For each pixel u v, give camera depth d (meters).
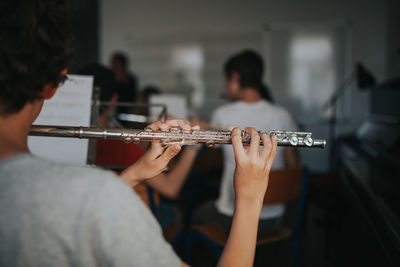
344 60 4.46
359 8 4.39
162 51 5.04
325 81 4.54
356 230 2.11
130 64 5.15
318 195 2.77
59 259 0.43
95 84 1.51
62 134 0.74
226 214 1.72
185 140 0.76
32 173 0.45
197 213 1.83
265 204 1.53
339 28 4.46
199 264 2.17
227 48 4.84
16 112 0.48
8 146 0.47
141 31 5.07
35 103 0.52
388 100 2.70
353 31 4.42
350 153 2.77
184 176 1.40
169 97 2.92
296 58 4.62
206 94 4.95
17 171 0.45
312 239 2.62
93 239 0.44
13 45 0.45
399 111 2.40
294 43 4.61
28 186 0.44
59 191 0.44
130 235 0.45
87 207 0.44
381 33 4.34
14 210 0.43
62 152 1.13
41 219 0.43
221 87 4.89
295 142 0.76
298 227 1.66
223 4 4.81
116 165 1.20
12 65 0.45
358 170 2.01
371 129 3.05
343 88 4.47
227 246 0.58
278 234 1.65
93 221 0.44
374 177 1.83
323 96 4.55
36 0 0.46
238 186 0.60
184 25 4.95
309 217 3.09
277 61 4.68
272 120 1.76
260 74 1.82
